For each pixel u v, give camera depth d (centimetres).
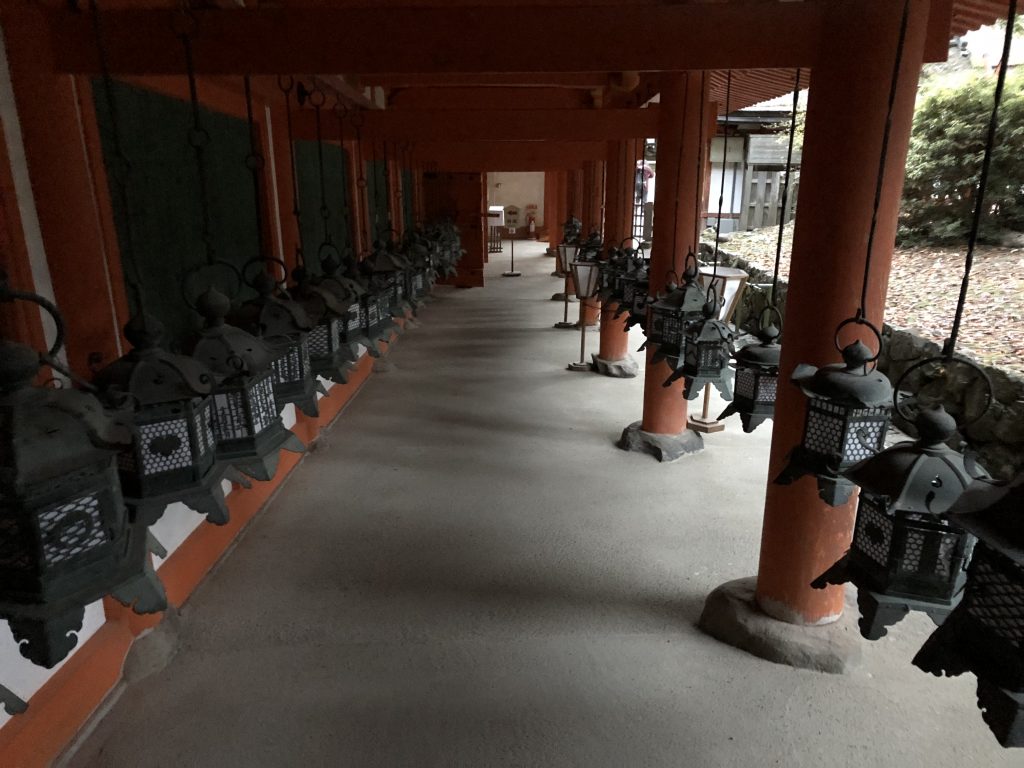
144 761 213
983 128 629
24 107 190
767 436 498
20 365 109
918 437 136
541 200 2445
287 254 416
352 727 226
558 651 264
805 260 229
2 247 183
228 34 212
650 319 328
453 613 289
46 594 111
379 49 216
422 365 700
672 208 418
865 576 140
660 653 263
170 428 145
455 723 228
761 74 507
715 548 342
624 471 436
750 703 236
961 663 108
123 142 246
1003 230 661
